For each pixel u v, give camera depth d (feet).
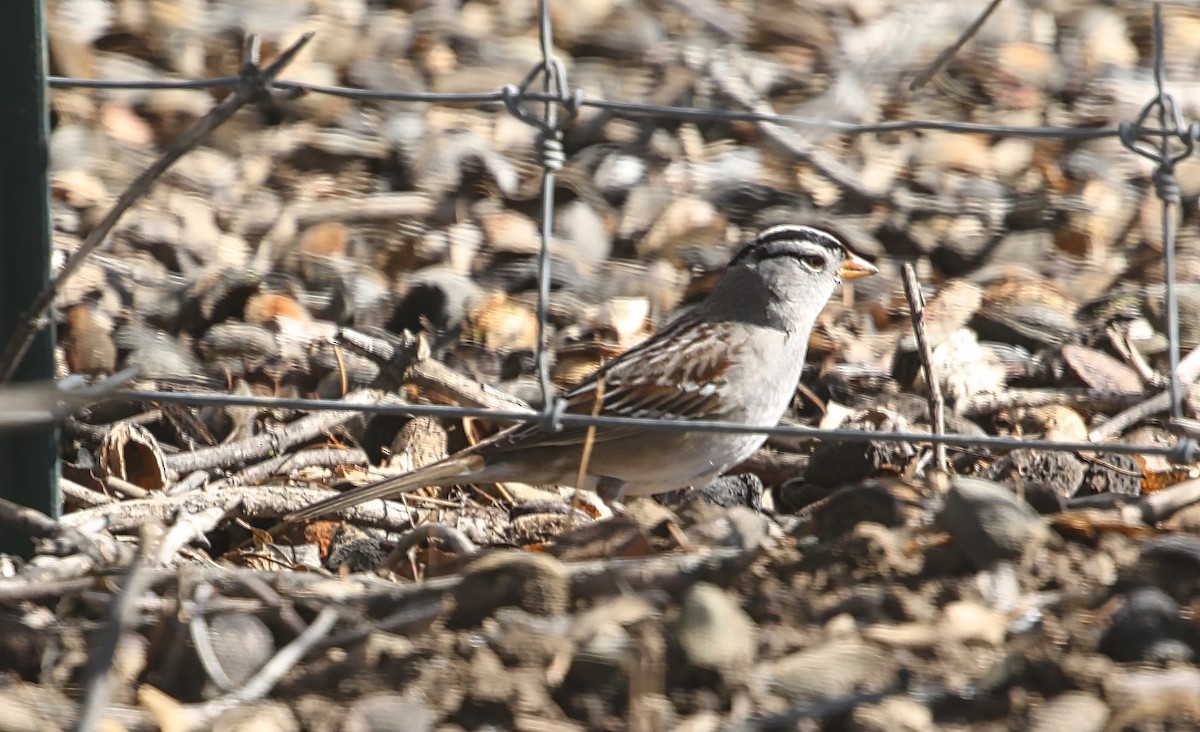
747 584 20.11
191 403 21.66
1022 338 35.83
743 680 18.16
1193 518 22.26
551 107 22.25
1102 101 46.39
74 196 38.06
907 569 20.36
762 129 42.91
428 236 38.75
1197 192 42.45
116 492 26.86
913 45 47.37
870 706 17.67
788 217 40.86
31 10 22.71
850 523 22.24
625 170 41.68
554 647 18.54
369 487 26.89
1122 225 41.11
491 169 40.98
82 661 18.92
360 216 39.27
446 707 17.92
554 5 46.55
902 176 42.65
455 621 19.56
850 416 30.66
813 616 19.42
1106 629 18.93
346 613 19.56
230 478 27.84
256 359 33.47
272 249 37.99
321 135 41.55
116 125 41.14
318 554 26.20
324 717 17.72
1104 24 49.37
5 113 22.80
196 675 18.72
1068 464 27.73
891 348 35.47
